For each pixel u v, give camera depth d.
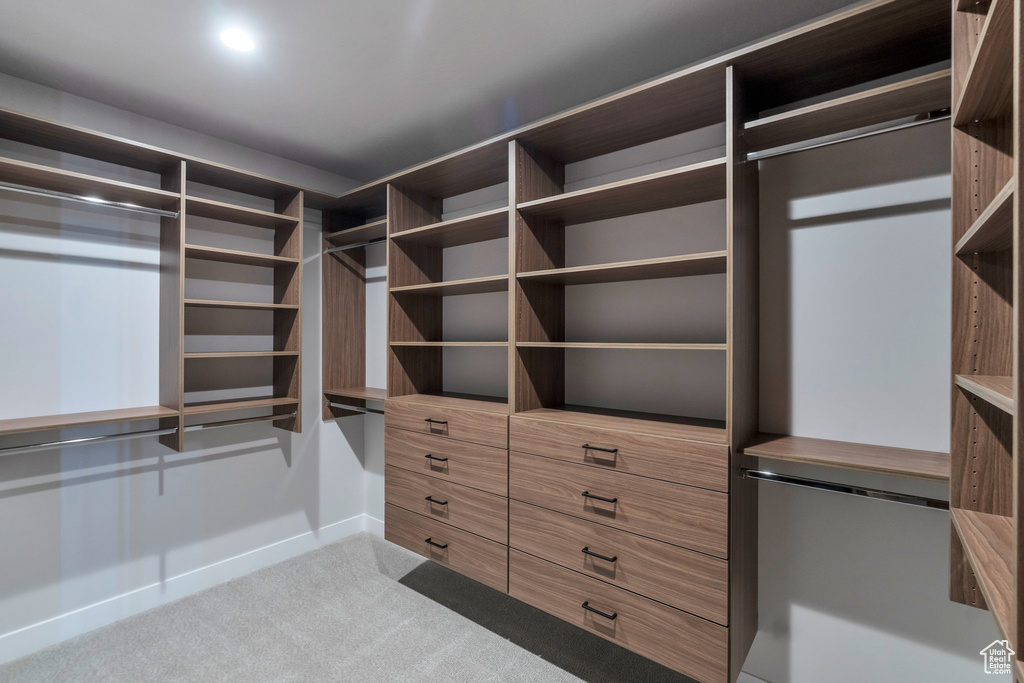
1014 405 0.58
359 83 2.09
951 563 1.06
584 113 1.79
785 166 1.73
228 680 1.89
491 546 2.05
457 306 2.80
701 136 1.92
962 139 1.05
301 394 2.83
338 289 3.20
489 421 2.06
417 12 1.63
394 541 2.46
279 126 2.51
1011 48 0.77
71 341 2.21
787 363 1.73
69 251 2.21
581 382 2.26
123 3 1.57
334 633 2.21
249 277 2.81
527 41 1.80
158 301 2.47
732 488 1.49
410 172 2.40
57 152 2.17
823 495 1.67
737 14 1.65
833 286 1.65
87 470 2.26
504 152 2.15
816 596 1.68
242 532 2.79
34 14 1.63
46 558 2.14
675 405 1.98
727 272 1.48
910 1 1.19
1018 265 0.56
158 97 2.21
